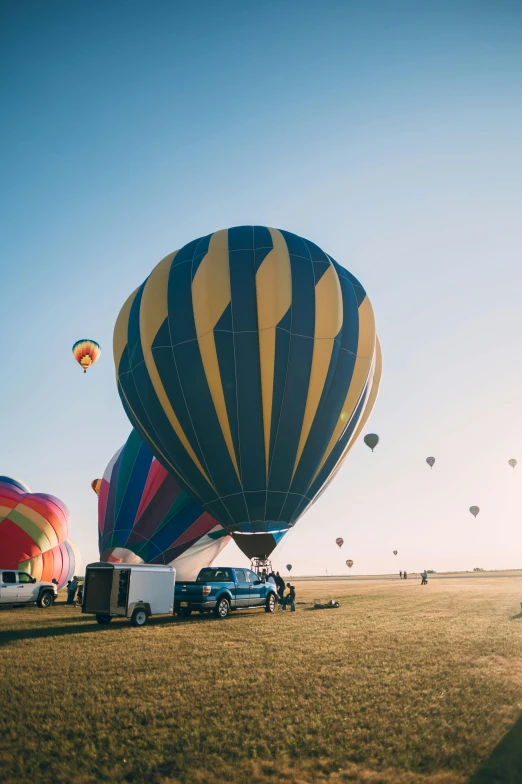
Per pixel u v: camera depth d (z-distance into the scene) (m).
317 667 9.94
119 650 11.80
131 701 7.84
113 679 9.11
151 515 30.02
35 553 29.77
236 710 7.45
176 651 11.64
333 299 24.48
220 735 6.55
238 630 15.04
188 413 23.08
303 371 23.06
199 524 30.14
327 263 25.55
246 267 24.09
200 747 6.20
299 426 22.84
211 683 8.84
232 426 22.59
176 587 19.06
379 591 32.66
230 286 23.58
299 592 32.91
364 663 10.22
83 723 6.96
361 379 24.91
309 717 7.15
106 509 31.77
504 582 43.81
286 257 24.53
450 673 9.38
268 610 21.38
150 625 16.59
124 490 30.98
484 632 13.91
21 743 6.32
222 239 25.25
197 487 23.75
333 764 5.74
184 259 25.39
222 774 5.52
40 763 5.79
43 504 30.77
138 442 32.28
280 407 22.67
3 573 23.70
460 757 5.86
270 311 23.23
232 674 9.44
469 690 8.28
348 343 24.61
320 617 18.22
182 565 30.48
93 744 6.27
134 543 29.78
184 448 23.48
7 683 8.85
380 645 12.13
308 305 23.80
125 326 26.64
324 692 8.28
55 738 6.46
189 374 23.11
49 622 17.77
